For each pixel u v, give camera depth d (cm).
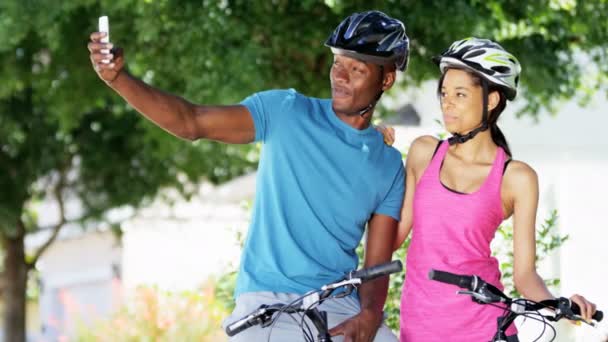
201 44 1215
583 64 1463
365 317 570
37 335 3600
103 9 1388
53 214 2917
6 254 2117
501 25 1228
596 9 1305
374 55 571
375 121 676
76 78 1538
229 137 573
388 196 596
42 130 1906
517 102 1391
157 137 1580
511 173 586
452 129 586
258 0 1241
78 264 3088
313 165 575
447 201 582
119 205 2020
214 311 1365
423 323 575
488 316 570
